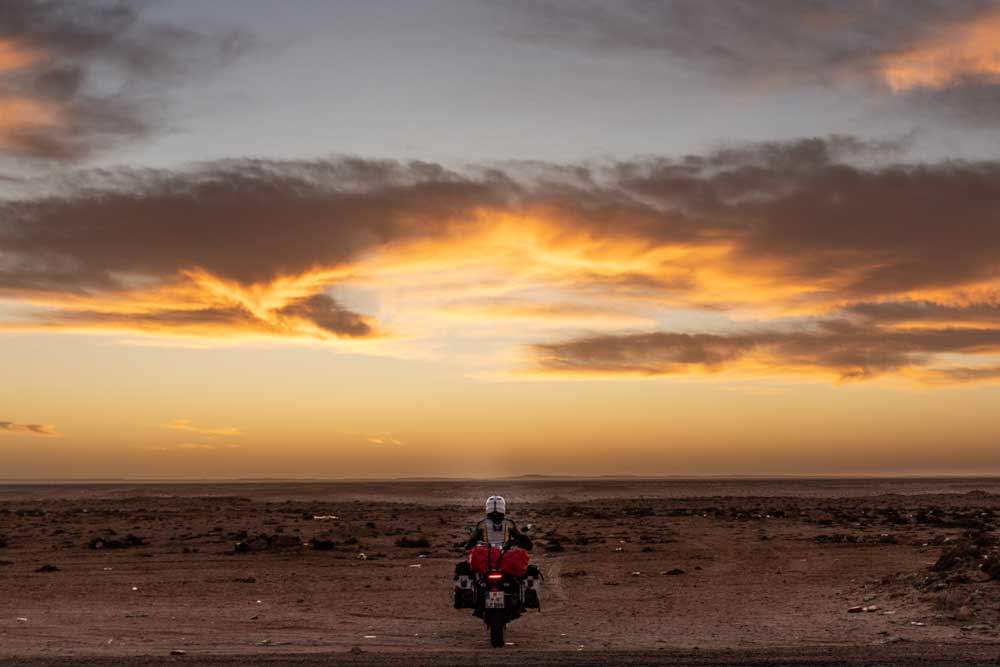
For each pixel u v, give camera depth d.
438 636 14.84
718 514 60.75
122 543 35.81
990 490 163.25
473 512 70.25
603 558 30.61
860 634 14.44
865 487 195.38
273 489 192.25
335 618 17.27
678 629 15.44
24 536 41.78
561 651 12.73
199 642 14.13
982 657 11.55
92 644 13.88
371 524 50.69
